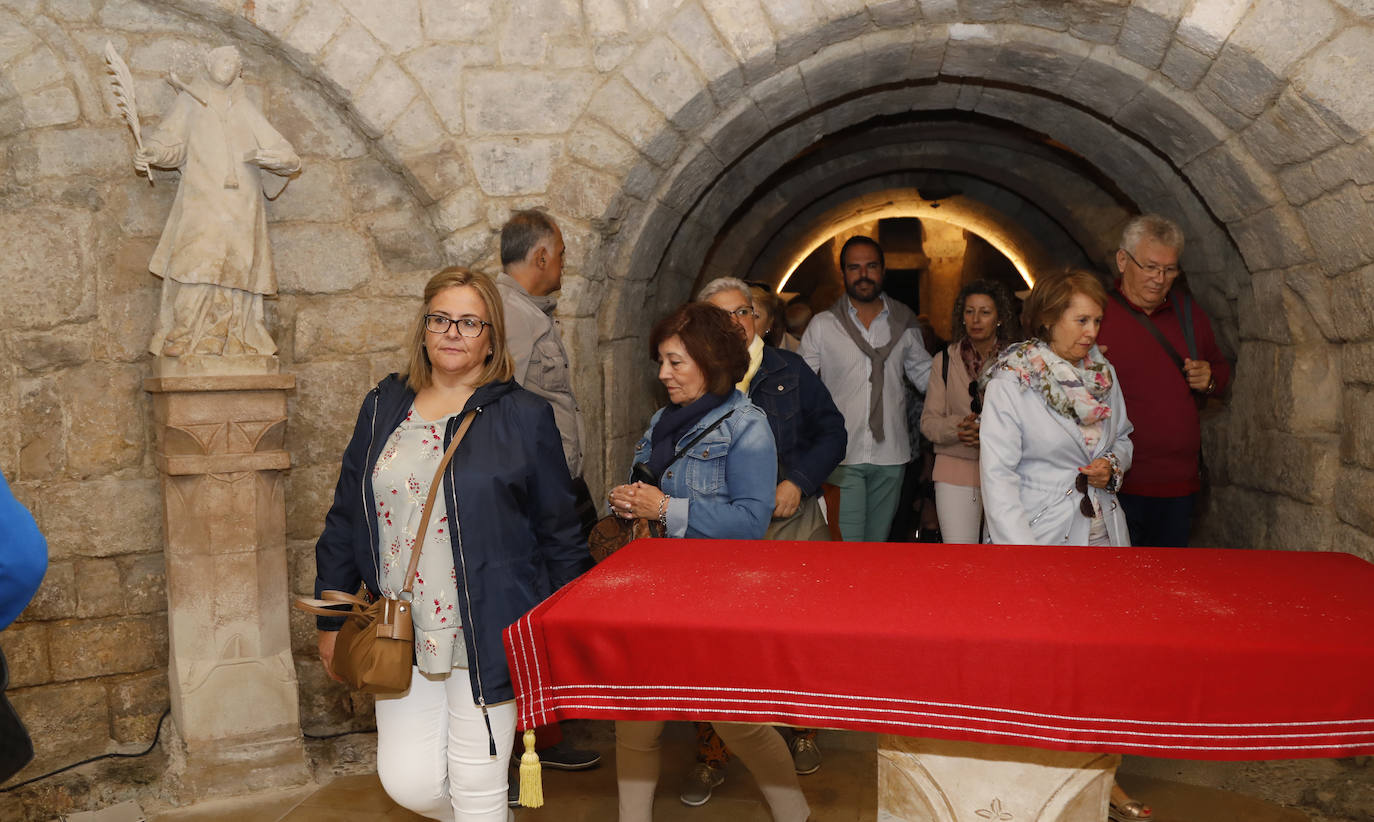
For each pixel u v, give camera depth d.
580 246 3.71
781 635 1.56
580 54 3.61
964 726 1.51
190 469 3.25
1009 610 1.63
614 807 3.08
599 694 1.65
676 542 2.23
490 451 2.08
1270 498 3.94
